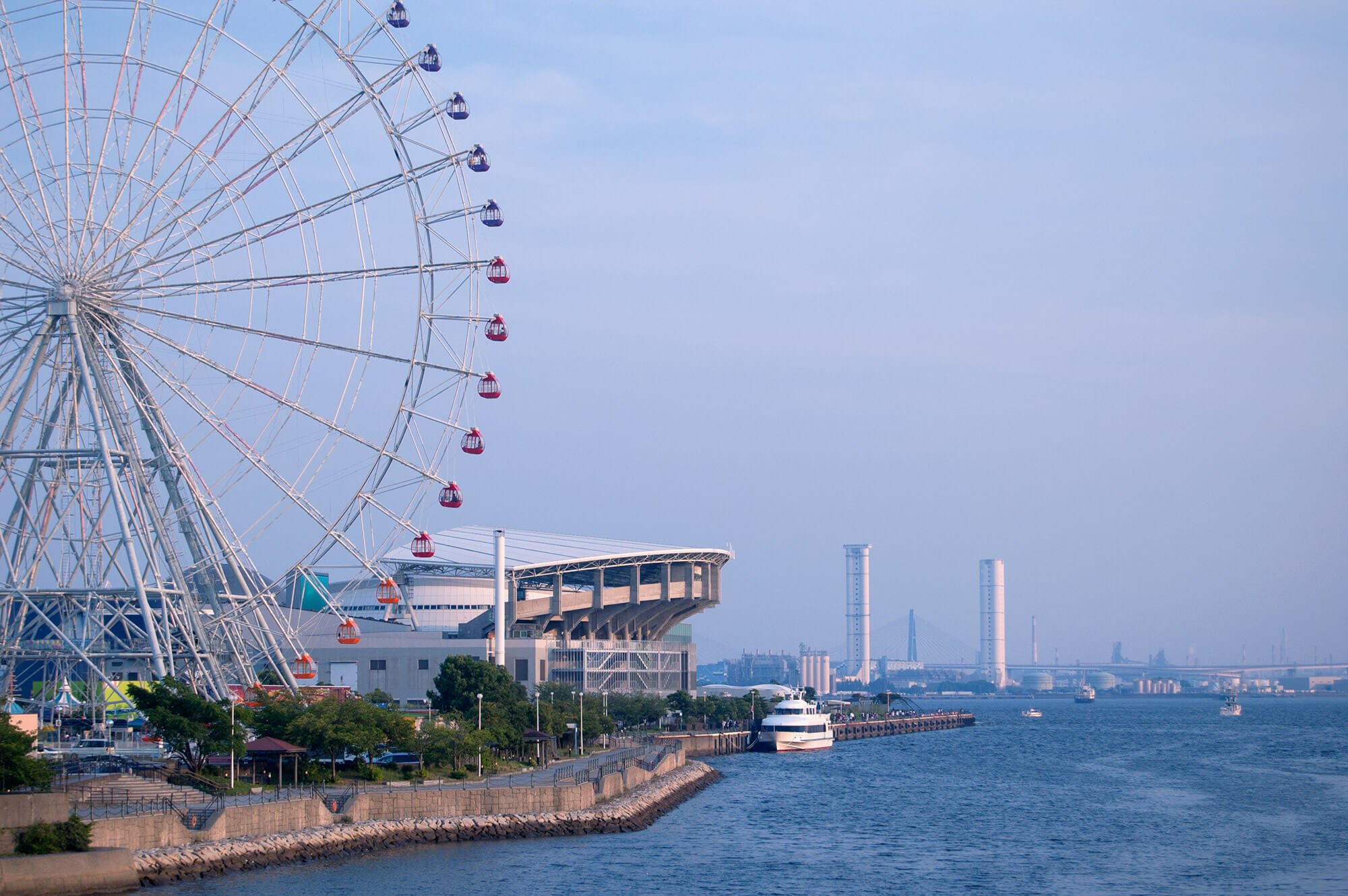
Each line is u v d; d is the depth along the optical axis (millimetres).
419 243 138000
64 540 129000
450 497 140375
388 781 139000
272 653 144125
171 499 133000
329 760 140125
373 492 138125
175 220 127812
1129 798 178500
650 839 131875
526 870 112188
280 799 116562
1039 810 164500
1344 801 173250
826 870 118625
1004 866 122125
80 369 126688
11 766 96875
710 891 107812
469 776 148000
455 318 141000
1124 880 115562
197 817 107000
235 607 138375
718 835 137250
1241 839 138125
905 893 109438
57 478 128000
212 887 98375
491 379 142250
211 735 120375
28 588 128625
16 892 88562
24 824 94562
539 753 174000
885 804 171375
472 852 119125
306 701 141500
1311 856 127188
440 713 176375
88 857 93062
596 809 137500
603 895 104750
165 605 132875
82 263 126562
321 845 112875
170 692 121500
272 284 130875
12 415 125688
